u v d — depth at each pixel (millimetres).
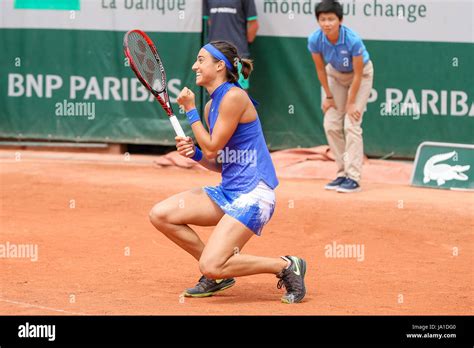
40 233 9695
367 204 11344
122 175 13406
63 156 15094
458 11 13984
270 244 9406
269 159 6965
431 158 12891
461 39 14016
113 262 8445
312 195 11914
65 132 15406
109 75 15188
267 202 6859
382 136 14391
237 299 7129
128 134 15234
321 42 11789
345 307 6863
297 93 14719
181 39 14859
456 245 9438
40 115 15438
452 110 14156
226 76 6879
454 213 10898
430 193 12312
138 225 10227
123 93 15188
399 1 14133
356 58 11617
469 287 7656
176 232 7020
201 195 7012
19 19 15297
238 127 6836
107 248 9055
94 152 15516
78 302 6887
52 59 15297
